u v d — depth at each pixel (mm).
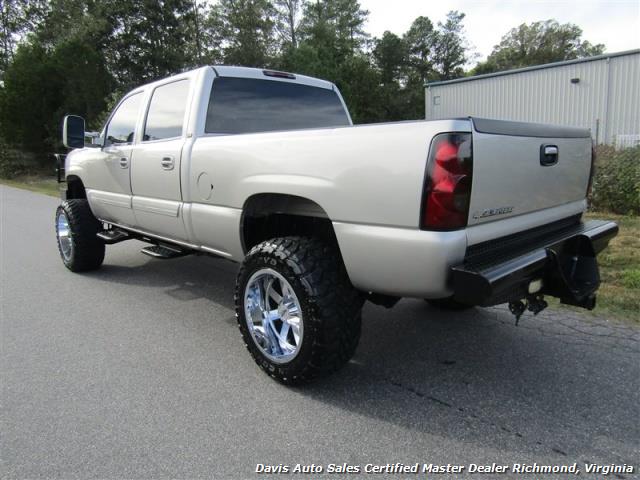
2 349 3633
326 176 2639
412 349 3559
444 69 68188
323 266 2758
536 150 2783
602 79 18938
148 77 35094
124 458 2363
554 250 2852
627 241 6457
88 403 2859
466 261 2400
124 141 4750
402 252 2365
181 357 3484
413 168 2283
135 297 4867
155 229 4332
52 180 23609
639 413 2689
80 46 27203
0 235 8555
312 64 31172
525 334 3775
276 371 2990
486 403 2822
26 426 2633
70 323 4164
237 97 4023
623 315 4074
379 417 2693
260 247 2973
